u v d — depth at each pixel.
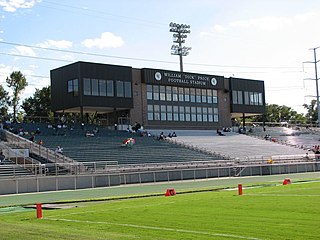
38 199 26.77
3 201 25.98
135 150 49.41
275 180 39.06
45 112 93.50
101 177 37.31
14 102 83.31
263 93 77.44
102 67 56.84
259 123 88.00
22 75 83.81
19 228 13.77
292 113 141.38
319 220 14.00
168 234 12.20
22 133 47.09
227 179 42.81
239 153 58.12
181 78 65.75
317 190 25.42
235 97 73.25
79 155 44.25
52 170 37.62
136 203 21.38
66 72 57.06
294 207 17.55
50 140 47.09
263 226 13.19
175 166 45.50
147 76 61.84
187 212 17.19
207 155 53.94
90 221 15.41
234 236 11.67
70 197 27.44
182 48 84.69
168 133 61.75
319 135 80.62
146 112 62.03
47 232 12.71
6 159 38.53
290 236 11.47
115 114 58.91
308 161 58.75
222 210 17.44
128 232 12.71
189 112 67.12
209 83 69.44
